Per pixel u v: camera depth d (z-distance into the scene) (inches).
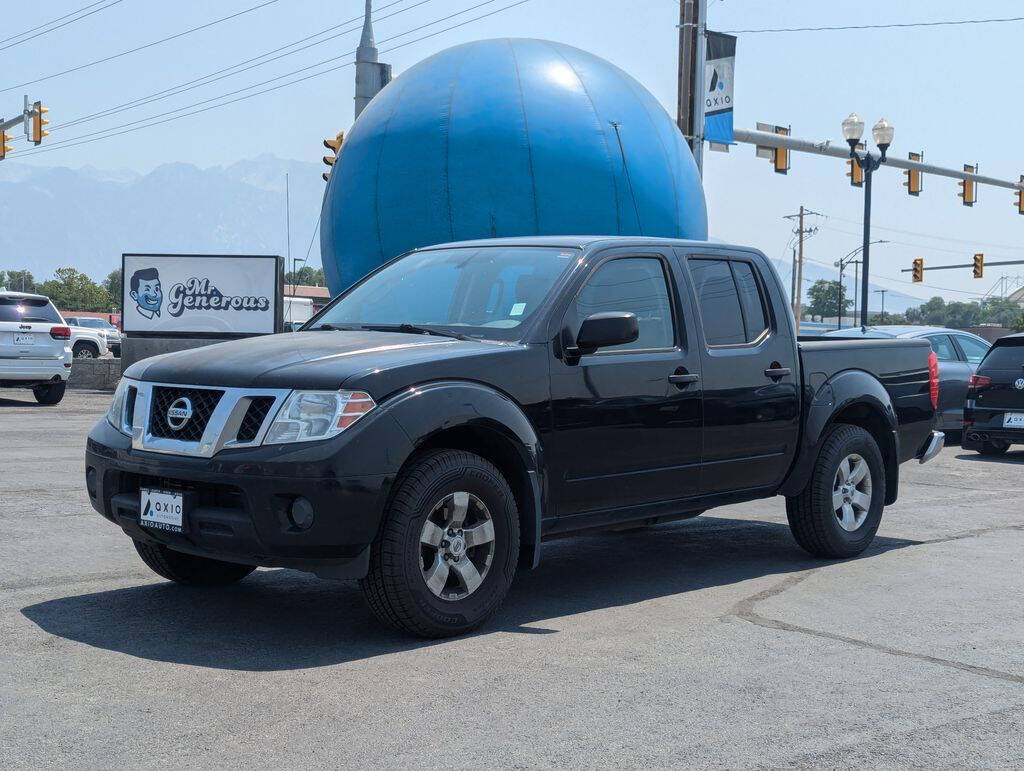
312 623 191.8
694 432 224.8
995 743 136.9
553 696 152.1
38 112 1155.9
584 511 207.6
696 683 159.5
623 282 219.5
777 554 270.1
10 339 699.4
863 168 1050.1
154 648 173.0
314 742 132.4
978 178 1221.7
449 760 127.4
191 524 176.6
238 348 192.7
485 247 232.4
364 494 169.5
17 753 126.8
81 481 361.7
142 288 961.5
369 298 230.7
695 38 810.2
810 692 156.3
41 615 192.2
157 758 126.1
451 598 182.7
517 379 193.6
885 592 225.3
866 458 266.2
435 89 610.9
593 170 589.9
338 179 641.6
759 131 979.9
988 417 520.1
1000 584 234.1
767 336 246.1
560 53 628.7
